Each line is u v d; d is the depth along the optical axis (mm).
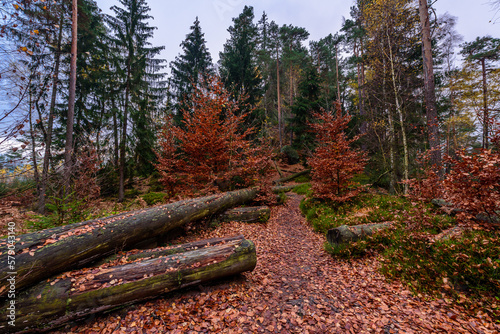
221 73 16672
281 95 27734
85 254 3008
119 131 14484
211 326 2617
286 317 2840
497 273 2770
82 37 12477
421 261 3631
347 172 8055
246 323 2709
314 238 6324
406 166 9125
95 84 13664
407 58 11828
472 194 3504
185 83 17797
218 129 8578
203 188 8625
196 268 3186
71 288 2521
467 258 3133
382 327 2572
